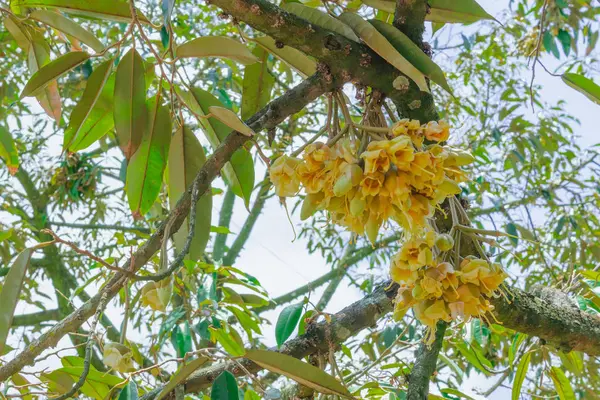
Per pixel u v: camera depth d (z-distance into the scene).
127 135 1.39
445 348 3.07
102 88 1.37
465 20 1.40
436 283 1.11
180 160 1.45
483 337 2.09
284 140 3.93
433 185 1.06
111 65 1.36
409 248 1.13
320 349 1.58
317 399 1.60
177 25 3.40
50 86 1.80
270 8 1.18
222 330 1.83
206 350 1.34
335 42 1.20
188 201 1.24
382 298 1.62
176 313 2.12
